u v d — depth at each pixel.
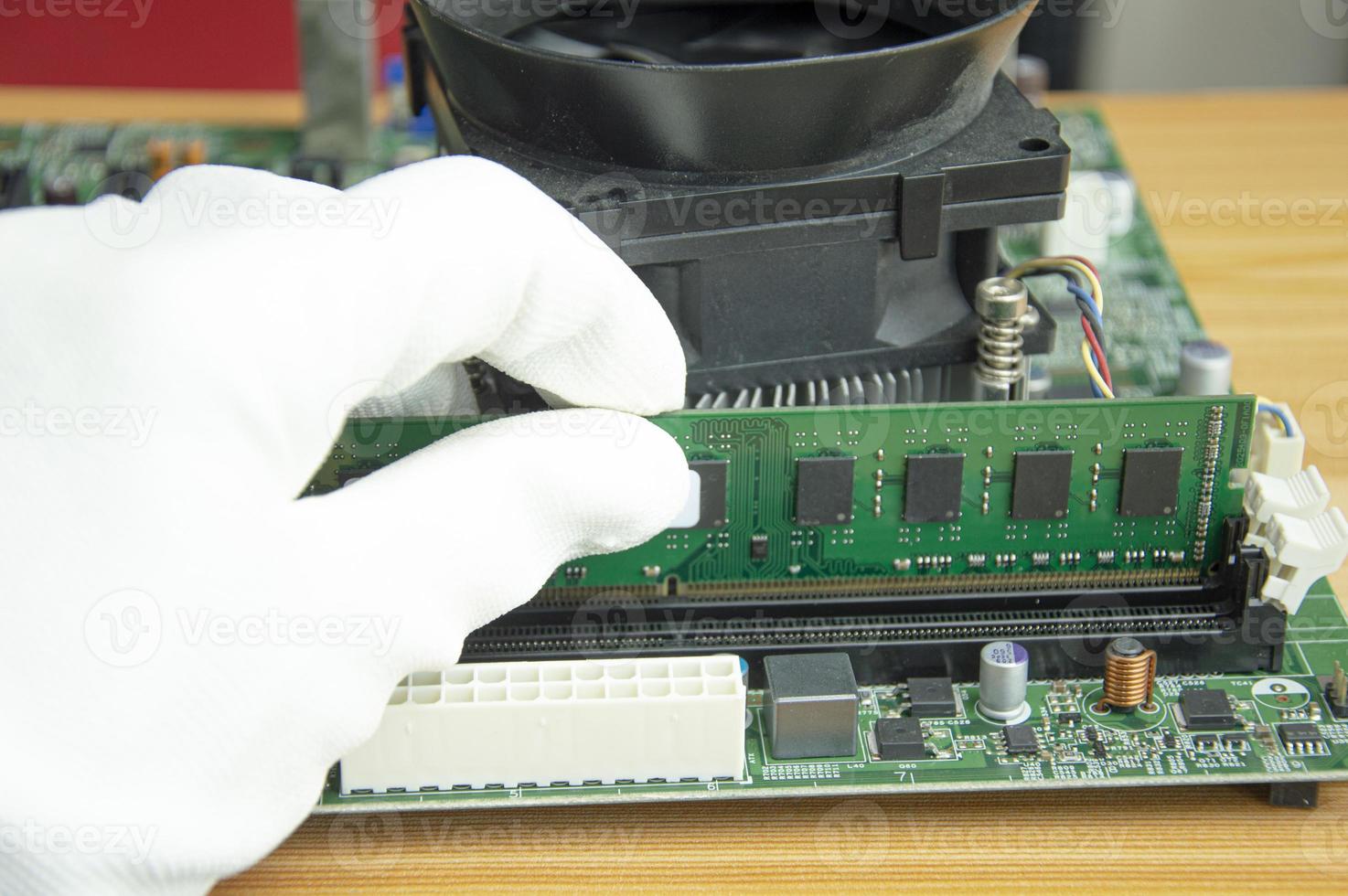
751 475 0.41
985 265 0.43
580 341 0.40
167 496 0.36
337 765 0.41
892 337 0.42
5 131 0.55
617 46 0.43
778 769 0.41
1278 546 0.42
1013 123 0.42
